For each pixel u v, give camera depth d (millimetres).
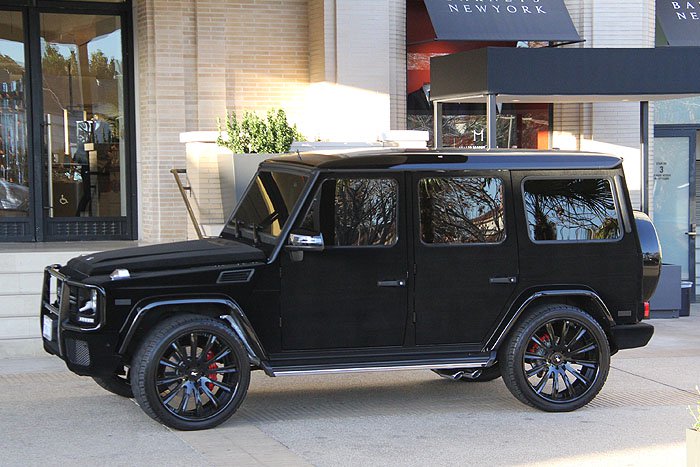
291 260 7441
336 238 7539
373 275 7602
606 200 8117
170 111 13633
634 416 7852
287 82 14281
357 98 13844
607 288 8086
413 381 9250
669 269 13930
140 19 13891
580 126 14898
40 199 13867
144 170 14008
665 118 15656
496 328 7867
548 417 7816
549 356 7965
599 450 6824
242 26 14023
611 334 8164
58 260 11820
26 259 11719
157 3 13531
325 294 7523
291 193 7738
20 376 9211
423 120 14758
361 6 13828
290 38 14266
